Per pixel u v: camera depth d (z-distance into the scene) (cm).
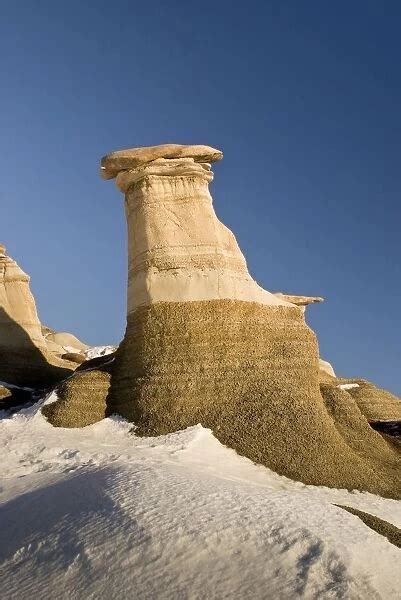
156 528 1021
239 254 2419
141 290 2317
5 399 2764
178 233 2353
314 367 2258
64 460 1725
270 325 2278
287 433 1953
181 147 2416
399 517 1620
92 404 2192
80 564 973
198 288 2273
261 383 2131
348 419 2198
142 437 2005
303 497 1293
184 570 919
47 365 3384
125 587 898
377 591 866
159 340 2219
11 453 1811
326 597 841
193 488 1230
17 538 1126
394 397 3044
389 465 2039
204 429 1989
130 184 2450
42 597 909
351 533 1039
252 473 1794
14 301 3384
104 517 1099
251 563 925
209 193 2469
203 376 2141
